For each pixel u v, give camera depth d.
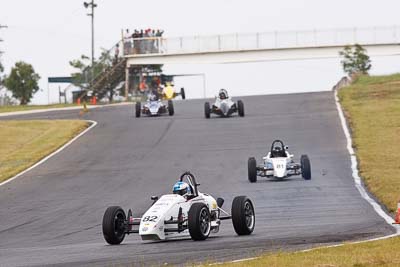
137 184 126.69
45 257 63.34
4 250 72.94
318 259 50.66
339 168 130.12
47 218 99.69
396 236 63.25
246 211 72.38
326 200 100.25
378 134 164.50
